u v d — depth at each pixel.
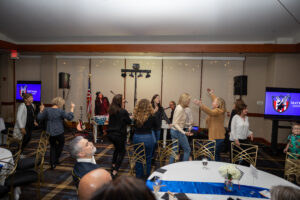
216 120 3.09
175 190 1.69
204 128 7.18
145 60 7.40
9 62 7.90
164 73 7.33
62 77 6.93
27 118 3.86
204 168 2.17
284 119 5.04
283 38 5.40
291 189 0.95
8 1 4.08
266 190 1.70
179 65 7.25
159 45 5.89
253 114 6.70
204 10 4.18
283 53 5.62
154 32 5.51
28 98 3.84
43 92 7.77
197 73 7.16
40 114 3.37
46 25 5.32
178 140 3.24
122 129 3.26
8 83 7.88
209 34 5.44
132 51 6.02
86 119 7.71
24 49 6.41
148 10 4.31
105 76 7.58
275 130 5.09
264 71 6.61
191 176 1.96
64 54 7.55
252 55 6.48
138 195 0.48
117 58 7.49
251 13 4.17
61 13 4.57
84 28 5.43
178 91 7.28
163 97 7.36
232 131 3.07
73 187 3.01
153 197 0.51
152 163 3.94
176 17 4.57
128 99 7.52
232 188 1.69
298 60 5.61
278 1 3.64
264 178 1.96
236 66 6.88
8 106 7.96
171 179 1.89
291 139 3.31
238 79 6.02
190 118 4.57
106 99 6.74
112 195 0.48
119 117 3.22
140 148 3.04
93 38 6.21
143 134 3.02
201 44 5.70
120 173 3.54
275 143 5.08
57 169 3.66
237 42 5.78
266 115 5.12
